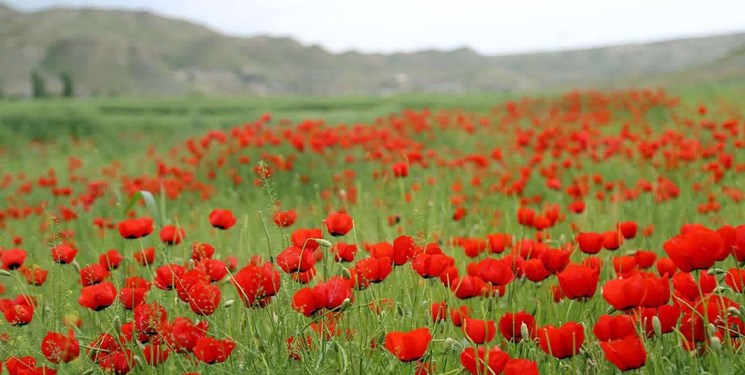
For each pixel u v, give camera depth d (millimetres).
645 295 1896
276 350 2137
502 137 13000
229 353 1955
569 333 1887
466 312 2424
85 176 12023
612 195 6496
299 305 2002
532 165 8164
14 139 21094
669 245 2070
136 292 2318
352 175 7980
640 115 15078
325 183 8359
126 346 2141
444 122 13195
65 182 11539
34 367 2123
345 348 2148
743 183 6625
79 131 23703
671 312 1993
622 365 1778
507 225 3986
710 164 6438
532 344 2170
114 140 20703
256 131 10781
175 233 3088
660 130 13250
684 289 2195
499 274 2328
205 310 2059
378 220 4547
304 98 49906
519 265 2641
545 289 2898
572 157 8656
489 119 14812
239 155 9602
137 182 7578
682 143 7945
